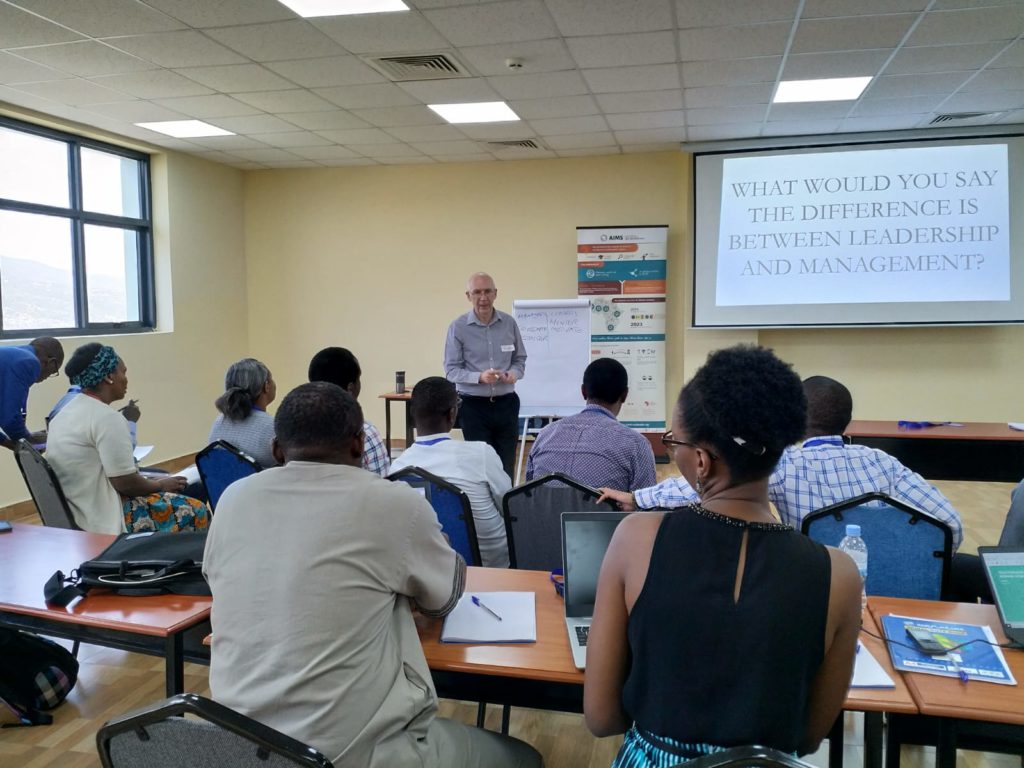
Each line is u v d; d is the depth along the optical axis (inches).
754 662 36.1
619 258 261.1
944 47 155.9
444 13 137.1
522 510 88.3
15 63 163.5
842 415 81.7
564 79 176.2
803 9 135.8
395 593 53.1
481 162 274.4
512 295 276.4
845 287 241.9
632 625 39.4
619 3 132.8
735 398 37.9
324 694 47.4
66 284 219.9
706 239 249.0
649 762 37.9
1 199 197.8
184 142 241.0
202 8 134.6
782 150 241.0
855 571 38.2
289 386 295.7
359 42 151.2
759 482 39.4
